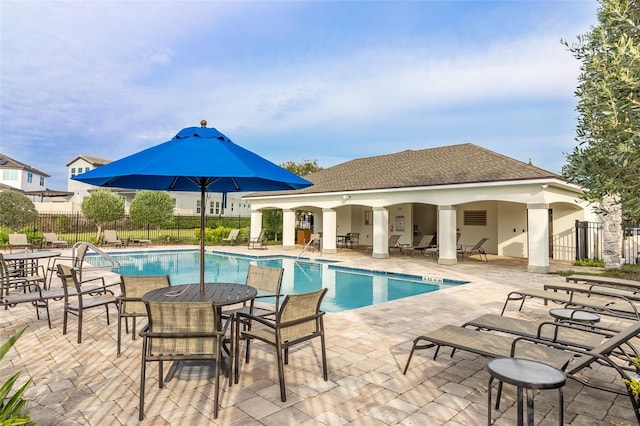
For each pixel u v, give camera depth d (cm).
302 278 1494
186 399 400
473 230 2238
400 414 374
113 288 1048
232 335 445
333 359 523
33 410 374
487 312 799
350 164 2783
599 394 427
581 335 476
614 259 1445
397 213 2489
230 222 3825
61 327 666
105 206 2505
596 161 514
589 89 516
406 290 1269
